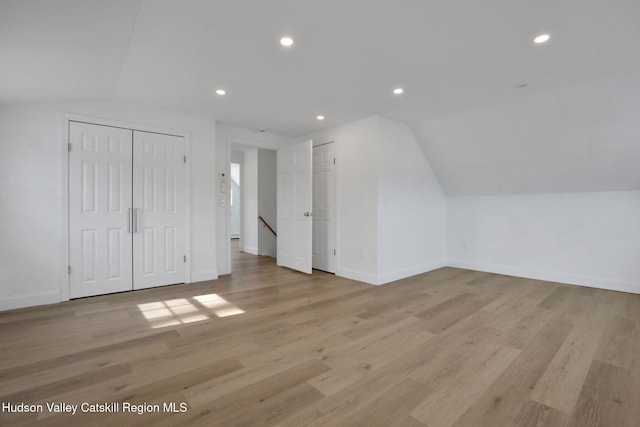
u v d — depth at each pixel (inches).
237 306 122.8
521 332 98.5
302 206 185.9
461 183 195.3
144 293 139.3
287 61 98.7
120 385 68.3
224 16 74.2
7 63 86.0
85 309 117.3
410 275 179.9
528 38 85.0
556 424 56.9
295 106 144.3
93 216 132.9
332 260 185.0
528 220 176.7
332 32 82.1
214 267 167.9
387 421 57.6
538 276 172.7
